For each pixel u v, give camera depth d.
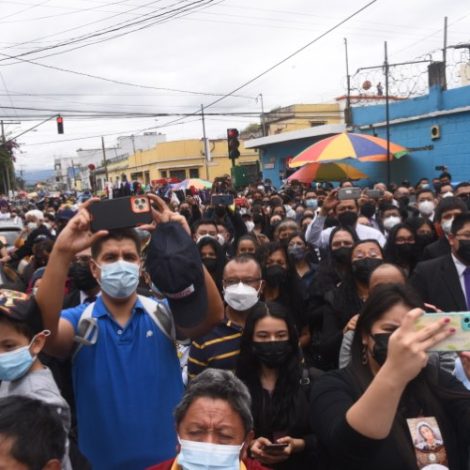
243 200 13.16
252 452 2.82
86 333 2.50
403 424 2.01
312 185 20.09
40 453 1.59
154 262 2.33
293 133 24.59
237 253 5.78
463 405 2.08
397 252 5.38
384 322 2.07
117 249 2.46
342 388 2.15
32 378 2.28
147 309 2.62
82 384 2.51
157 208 2.45
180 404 2.00
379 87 20.83
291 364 3.02
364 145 12.41
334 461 2.08
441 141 17.14
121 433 2.43
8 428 1.60
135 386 2.48
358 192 6.46
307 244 6.18
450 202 4.88
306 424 2.97
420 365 1.60
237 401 1.96
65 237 2.31
